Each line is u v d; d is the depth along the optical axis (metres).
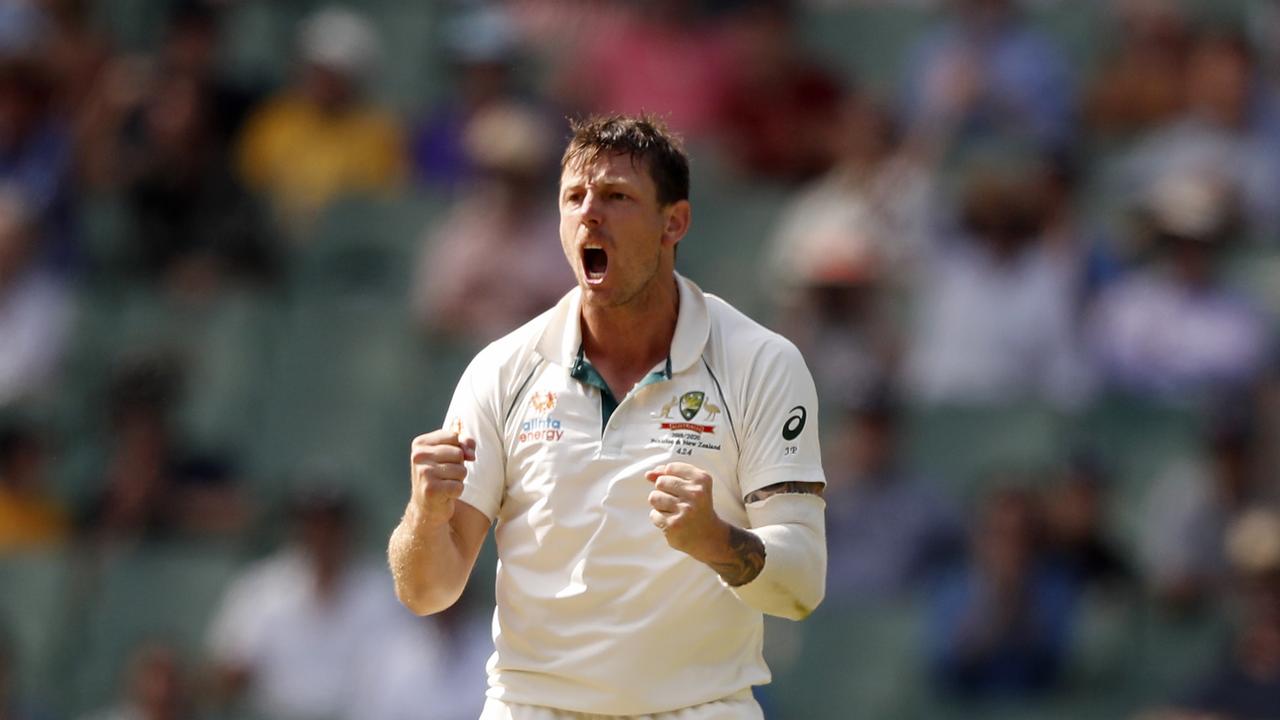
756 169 40.88
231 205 40.41
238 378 38.09
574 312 13.76
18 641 34.69
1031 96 39.75
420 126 42.31
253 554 35.25
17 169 40.88
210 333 38.56
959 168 37.91
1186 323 34.25
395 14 44.59
